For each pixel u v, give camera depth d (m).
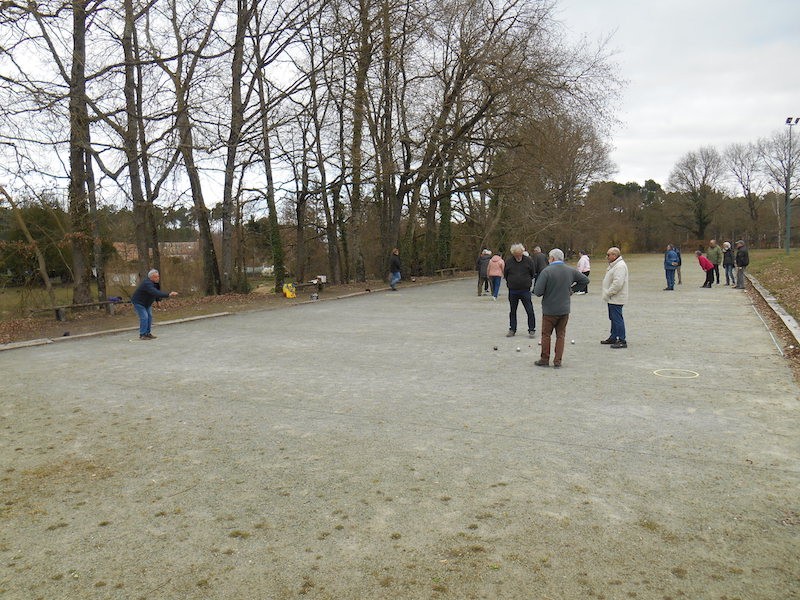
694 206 88.75
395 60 28.11
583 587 3.25
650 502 4.23
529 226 38.41
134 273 28.62
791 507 4.10
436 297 22.73
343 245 39.16
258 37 23.39
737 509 4.09
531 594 3.19
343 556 3.62
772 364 8.56
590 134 40.09
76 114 17.64
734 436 5.54
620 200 97.94
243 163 24.91
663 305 17.22
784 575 3.32
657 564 3.45
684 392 7.18
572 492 4.42
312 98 26.62
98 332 13.89
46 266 20.06
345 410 6.83
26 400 7.74
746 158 87.19
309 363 9.76
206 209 24.44
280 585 3.34
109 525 4.12
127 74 21.03
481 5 26.45
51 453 5.62
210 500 4.47
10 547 3.86
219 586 3.35
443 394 7.45
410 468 4.98
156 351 11.39
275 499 4.45
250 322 15.85
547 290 8.83
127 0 19.02
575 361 9.30
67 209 19.08
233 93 23.56
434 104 29.00
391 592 3.24
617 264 10.38
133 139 19.23
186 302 21.47
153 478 4.94
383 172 27.38
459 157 29.11
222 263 25.11
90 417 6.82
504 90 25.39
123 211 25.05
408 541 3.77
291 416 6.64
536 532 3.84
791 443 5.32
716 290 22.50
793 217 84.50
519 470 4.87
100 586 3.39
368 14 24.19
